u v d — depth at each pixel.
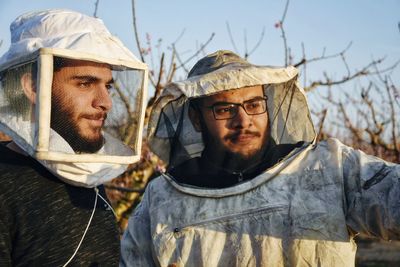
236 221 2.45
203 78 2.51
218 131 2.59
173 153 2.71
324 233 2.35
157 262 2.54
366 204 2.31
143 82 1.91
